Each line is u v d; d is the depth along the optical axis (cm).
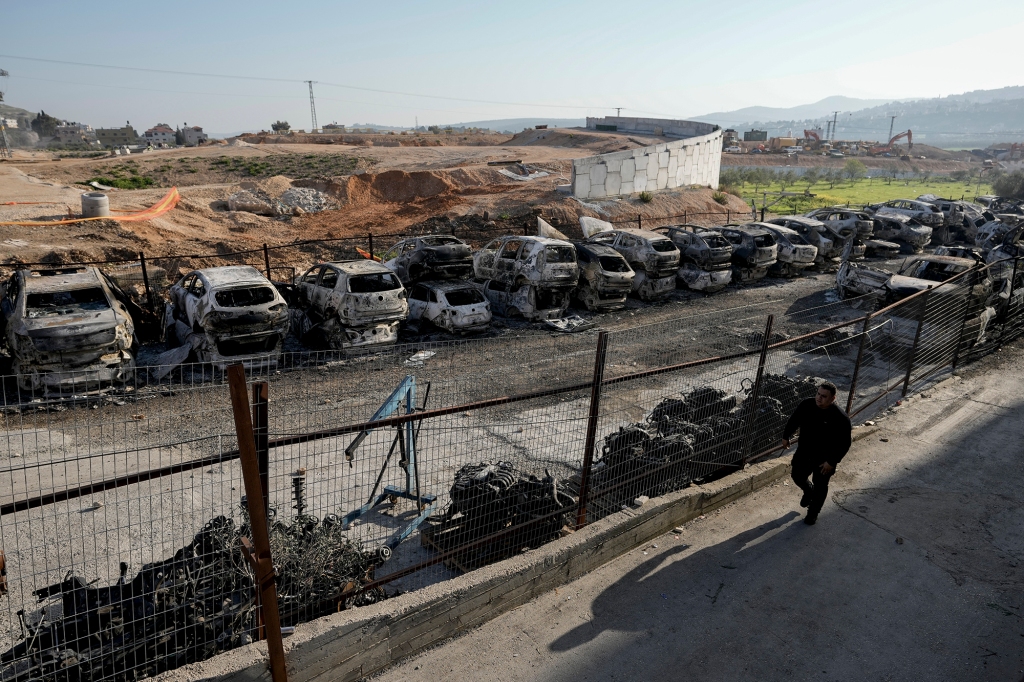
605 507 632
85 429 814
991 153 16312
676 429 714
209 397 941
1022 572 568
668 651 457
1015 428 898
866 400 986
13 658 387
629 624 485
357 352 1214
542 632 474
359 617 414
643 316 1616
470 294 1416
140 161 4028
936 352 1102
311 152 4966
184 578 416
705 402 781
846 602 518
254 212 2747
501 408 905
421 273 1515
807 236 2306
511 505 588
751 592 527
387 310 1227
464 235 2397
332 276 1290
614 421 855
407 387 614
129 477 350
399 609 430
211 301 1052
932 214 2772
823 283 2091
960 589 541
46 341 926
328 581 464
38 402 366
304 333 1299
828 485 688
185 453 747
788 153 12044
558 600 511
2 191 2633
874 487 722
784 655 457
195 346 1082
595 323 1529
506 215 2609
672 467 677
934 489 722
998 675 444
